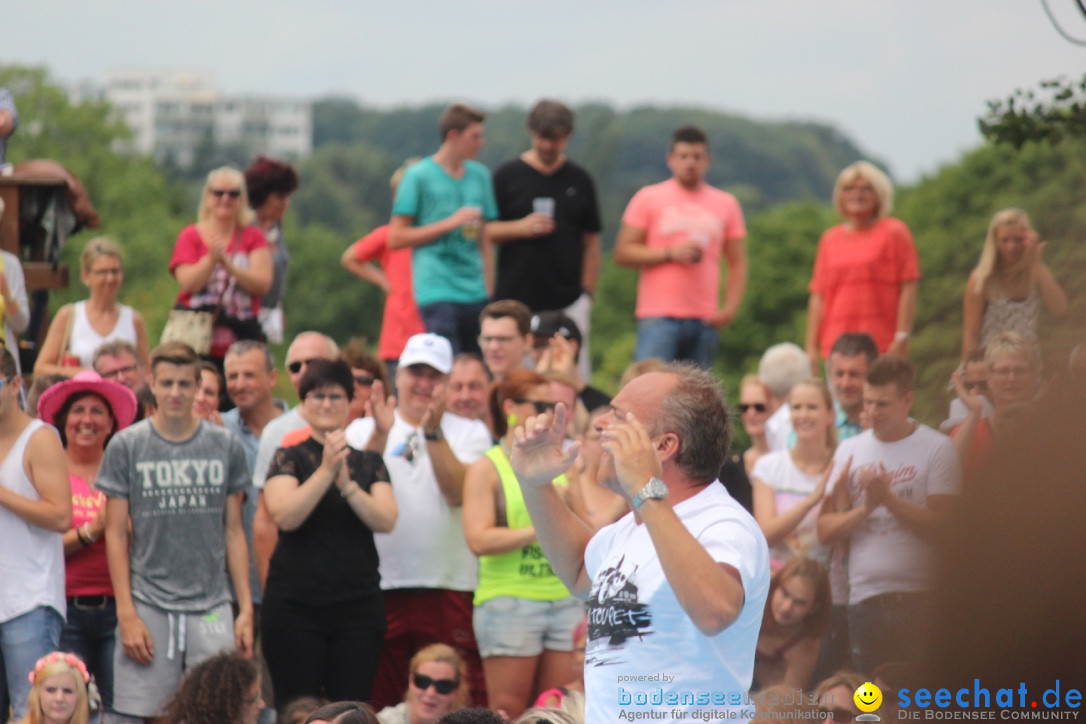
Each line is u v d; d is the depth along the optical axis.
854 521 9.67
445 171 15.50
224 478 10.71
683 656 4.98
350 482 10.21
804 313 81.56
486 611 10.73
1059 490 1.77
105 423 11.20
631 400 5.26
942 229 56.25
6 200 13.70
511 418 10.92
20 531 9.90
